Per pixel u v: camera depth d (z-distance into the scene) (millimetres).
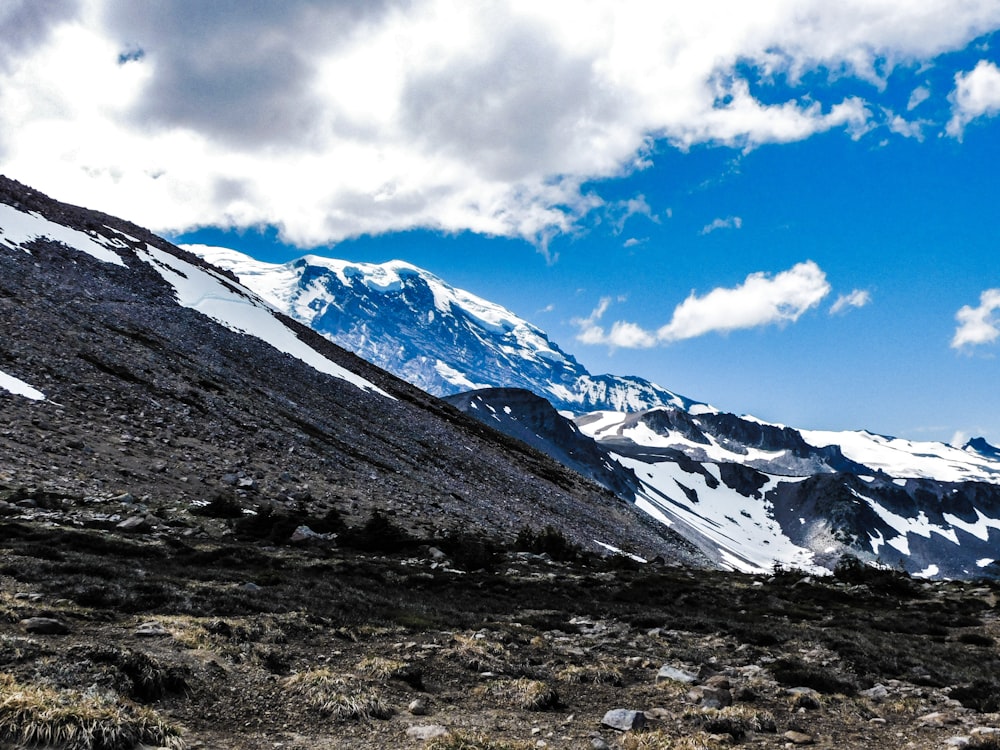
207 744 10312
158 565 23469
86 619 14883
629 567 47156
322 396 85250
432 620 21281
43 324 57531
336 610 20406
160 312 82250
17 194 97500
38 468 34156
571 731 13086
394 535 40031
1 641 11555
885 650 23297
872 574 44938
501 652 18297
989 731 14141
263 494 43875
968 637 27016
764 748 13094
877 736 14406
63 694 10078
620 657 19797
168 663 12469
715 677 17734
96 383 50875
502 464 103812
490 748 11242
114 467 38531
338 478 55438
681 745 12398
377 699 12977
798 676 18453
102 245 97500
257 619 17359
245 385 71125
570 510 95625
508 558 42969
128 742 9484
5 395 41438
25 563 19062
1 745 8609
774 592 39062
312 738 11211
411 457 77750
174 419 51406
